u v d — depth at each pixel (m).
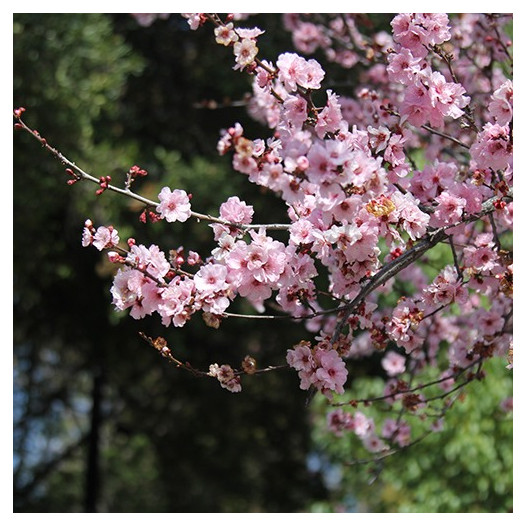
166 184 7.82
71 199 7.75
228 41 2.99
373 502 9.52
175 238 7.93
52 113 7.12
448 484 6.53
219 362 9.70
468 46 4.43
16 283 8.20
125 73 8.27
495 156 3.09
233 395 10.04
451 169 3.28
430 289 3.24
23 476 10.97
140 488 11.75
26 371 10.69
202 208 7.92
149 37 9.31
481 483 6.27
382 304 5.47
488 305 5.09
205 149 9.04
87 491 10.54
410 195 2.85
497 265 3.29
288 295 2.99
